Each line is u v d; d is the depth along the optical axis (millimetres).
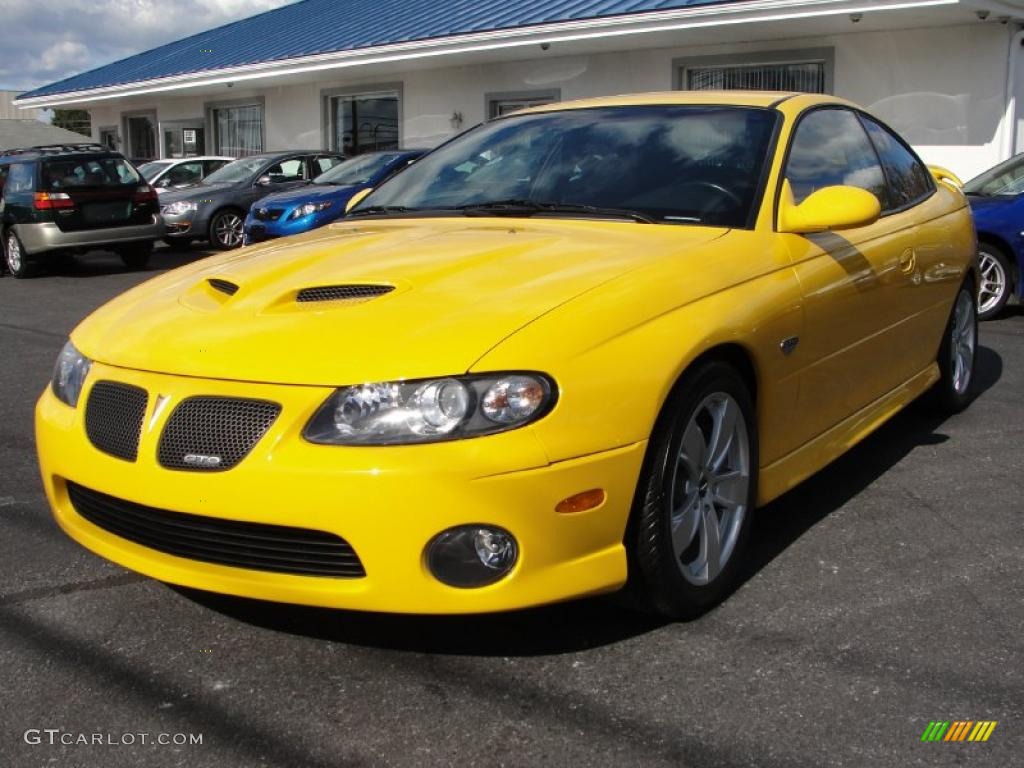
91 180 13938
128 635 3168
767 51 13188
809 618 3195
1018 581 3455
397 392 2621
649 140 4066
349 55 16828
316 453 2613
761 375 3346
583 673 2889
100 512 3084
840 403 3969
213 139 22969
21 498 4477
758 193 3674
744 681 2828
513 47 14461
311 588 2709
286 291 3084
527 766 2477
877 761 2467
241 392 2736
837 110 4531
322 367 2693
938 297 4914
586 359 2740
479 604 2656
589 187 3924
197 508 2725
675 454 2973
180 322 3074
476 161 4398
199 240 16453
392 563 2617
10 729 2672
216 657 3023
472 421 2598
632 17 12672
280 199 13164
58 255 13977
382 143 18891
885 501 4234
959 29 11625
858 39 12383
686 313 3035
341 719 2691
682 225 3584
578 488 2688
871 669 2881
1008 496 4281
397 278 3057
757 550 3740
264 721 2689
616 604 3125
